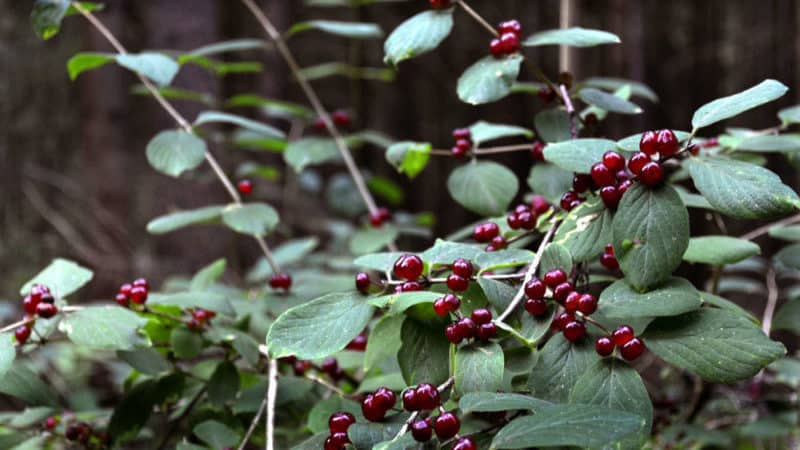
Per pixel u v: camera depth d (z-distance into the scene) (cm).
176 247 211
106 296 209
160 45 213
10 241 213
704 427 111
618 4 231
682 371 121
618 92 107
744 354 86
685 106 233
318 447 89
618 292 89
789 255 101
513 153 227
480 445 85
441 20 98
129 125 219
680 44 234
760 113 224
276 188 231
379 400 87
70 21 221
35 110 221
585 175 94
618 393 86
